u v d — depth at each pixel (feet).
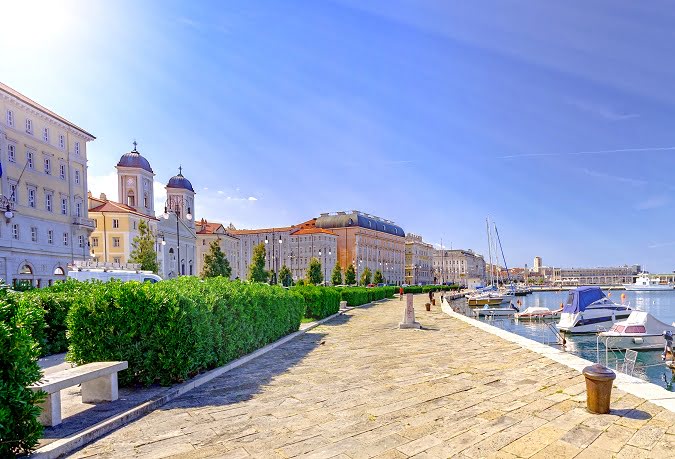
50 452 16.74
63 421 20.40
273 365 35.27
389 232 465.06
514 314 157.28
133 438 19.12
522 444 18.39
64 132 160.35
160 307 26.86
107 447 18.12
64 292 43.73
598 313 103.86
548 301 281.33
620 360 67.97
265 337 44.39
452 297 224.74
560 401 24.44
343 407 23.59
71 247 160.86
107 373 23.25
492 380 29.60
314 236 376.68
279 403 24.38
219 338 32.86
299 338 52.60
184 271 273.54
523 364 35.01
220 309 33.63
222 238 333.62
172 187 298.76
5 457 15.52
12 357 15.65
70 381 20.49
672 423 20.62
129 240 209.97
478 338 51.16
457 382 29.12
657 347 76.64
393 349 43.45
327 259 372.17
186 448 18.01
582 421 21.08
